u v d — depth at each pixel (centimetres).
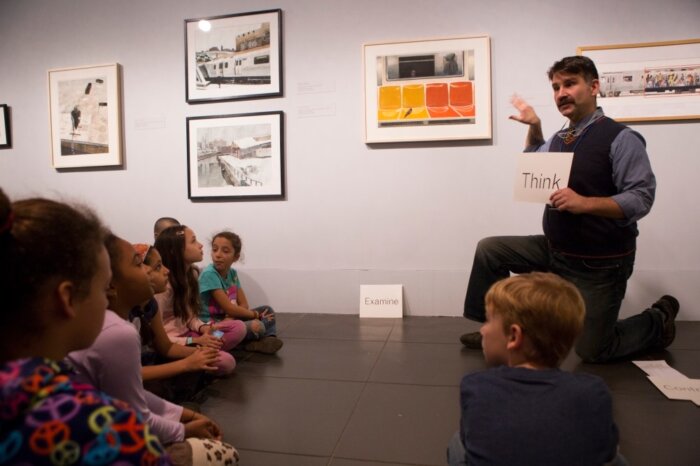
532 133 262
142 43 378
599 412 92
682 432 170
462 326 319
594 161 226
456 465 109
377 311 348
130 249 140
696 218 311
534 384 96
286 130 360
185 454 125
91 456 53
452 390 212
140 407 121
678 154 312
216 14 364
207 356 192
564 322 102
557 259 246
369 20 344
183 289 239
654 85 311
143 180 383
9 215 59
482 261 264
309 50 353
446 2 333
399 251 349
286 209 363
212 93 366
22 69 399
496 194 335
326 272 358
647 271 316
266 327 288
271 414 191
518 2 325
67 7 389
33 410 54
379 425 180
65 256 63
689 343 270
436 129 336
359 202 353
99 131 385
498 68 330
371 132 344
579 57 233
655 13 310
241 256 370
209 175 370
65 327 67
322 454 160
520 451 90
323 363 252
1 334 62
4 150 406
